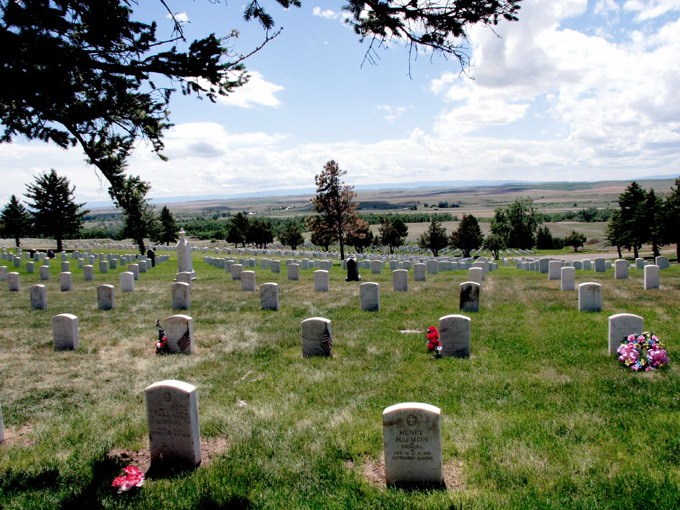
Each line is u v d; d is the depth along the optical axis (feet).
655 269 70.18
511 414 26.50
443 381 32.40
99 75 19.94
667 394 28.48
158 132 22.95
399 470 20.47
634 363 33.45
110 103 20.77
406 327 49.67
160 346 41.91
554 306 59.06
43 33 17.67
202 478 20.92
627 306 56.70
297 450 23.15
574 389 30.07
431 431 20.04
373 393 30.50
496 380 32.27
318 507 18.47
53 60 17.87
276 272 112.06
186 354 41.65
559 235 354.95
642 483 18.98
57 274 111.86
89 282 95.91
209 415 27.43
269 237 254.88
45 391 32.60
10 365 38.55
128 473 20.12
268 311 60.39
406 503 18.42
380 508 18.26
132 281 81.41
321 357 39.17
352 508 18.37
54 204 196.85
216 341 45.60
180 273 91.15
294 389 31.91
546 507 17.72
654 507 17.61
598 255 210.59
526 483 19.74
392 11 19.63
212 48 19.12
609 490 18.83
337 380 33.37
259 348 42.34
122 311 62.44
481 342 42.73
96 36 18.40
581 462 20.81
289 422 26.35
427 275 103.55
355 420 26.22
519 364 35.94
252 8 19.84
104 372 36.63
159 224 195.31
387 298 68.44
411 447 20.27
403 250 252.83
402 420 20.25
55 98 19.19
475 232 208.85
